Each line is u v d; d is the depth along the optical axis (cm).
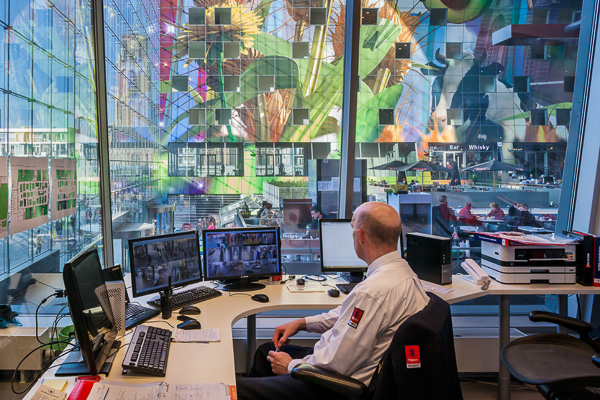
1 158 202
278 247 285
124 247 336
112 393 132
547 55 357
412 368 135
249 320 291
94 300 158
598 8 339
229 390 139
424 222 353
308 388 171
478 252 354
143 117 346
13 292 227
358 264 297
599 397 180
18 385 206
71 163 271
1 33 210
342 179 352
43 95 243
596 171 340
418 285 179
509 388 282
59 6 259
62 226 262
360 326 163
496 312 361
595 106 341
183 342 182
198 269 261
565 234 308
